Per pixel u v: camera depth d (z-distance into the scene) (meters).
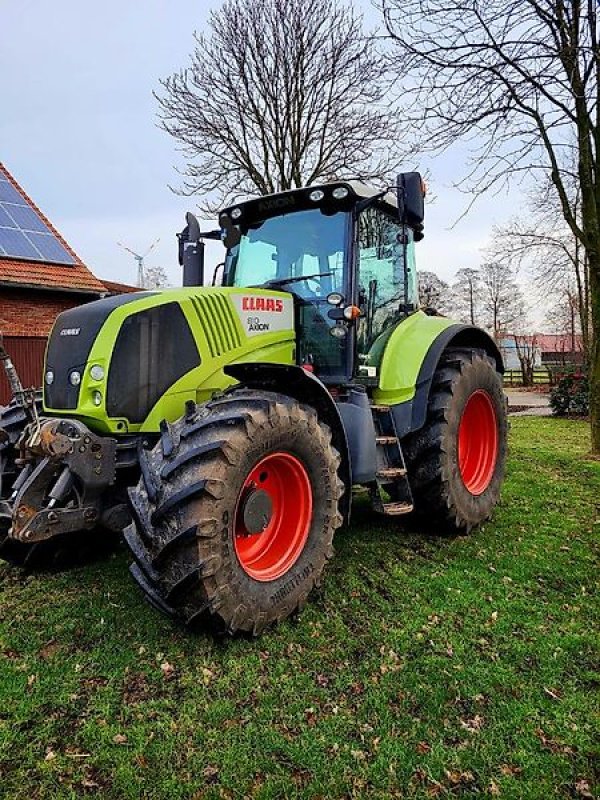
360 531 4.24
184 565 2.41
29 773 1.92
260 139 12.12
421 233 4.91
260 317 3.51
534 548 3.85
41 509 2.63
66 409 2.98
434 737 2.08
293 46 11.74
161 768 1.94
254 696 2.30
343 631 2.78
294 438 2.84
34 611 2.99
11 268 11.10
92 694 2.31
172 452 2.55
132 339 2.96
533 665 2.51
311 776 1.91
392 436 3.87
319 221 3.92
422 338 4.21
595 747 2.02
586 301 13.90
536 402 17.83
